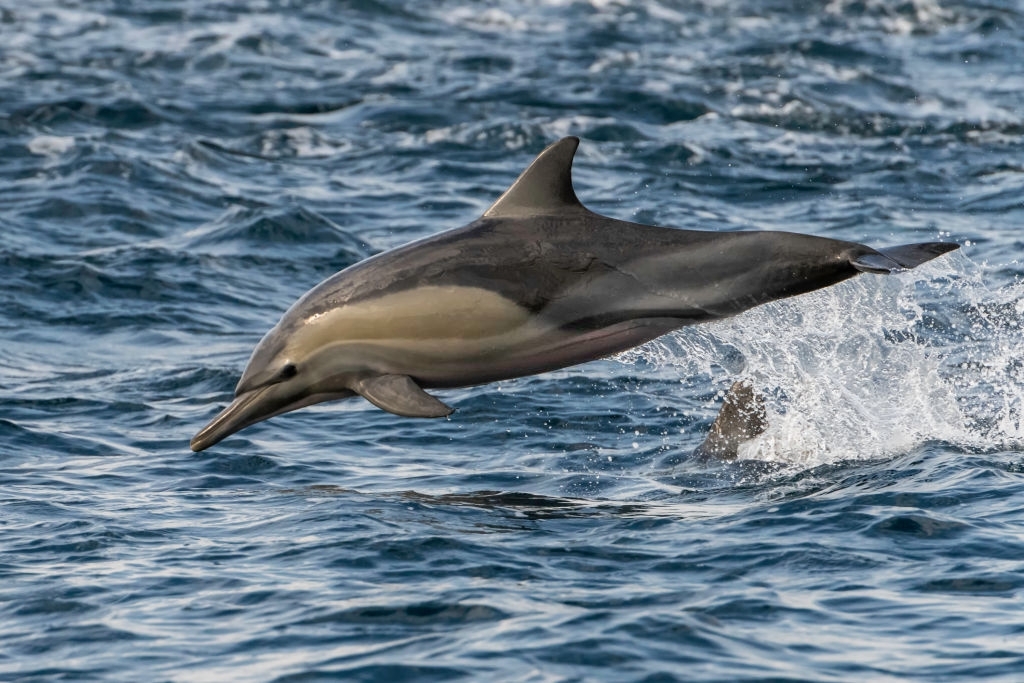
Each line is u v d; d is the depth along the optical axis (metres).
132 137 94.31
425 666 24.17
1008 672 23.78
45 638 26.11
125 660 24.98
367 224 77.50
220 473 39.34
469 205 81.62
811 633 25.48
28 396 49.25
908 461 36.81
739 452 39.91
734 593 27.39
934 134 98.00
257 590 28.17
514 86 109.62
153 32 132.12
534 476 39.06
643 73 114.62
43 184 81.81
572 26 140.88
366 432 44.50
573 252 32.94
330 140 96.94
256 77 115.31
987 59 125.31
